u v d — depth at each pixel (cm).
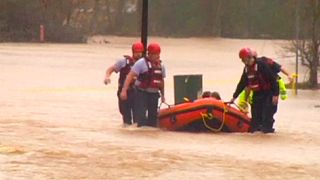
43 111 4006
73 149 2589
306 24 6869
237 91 3206
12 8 15500
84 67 8775
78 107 4328
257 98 3175
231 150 2709
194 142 2888
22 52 11181
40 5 16175
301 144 2944
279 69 3170
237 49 15975
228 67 9906
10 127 3189
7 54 10475
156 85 3169
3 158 2348
